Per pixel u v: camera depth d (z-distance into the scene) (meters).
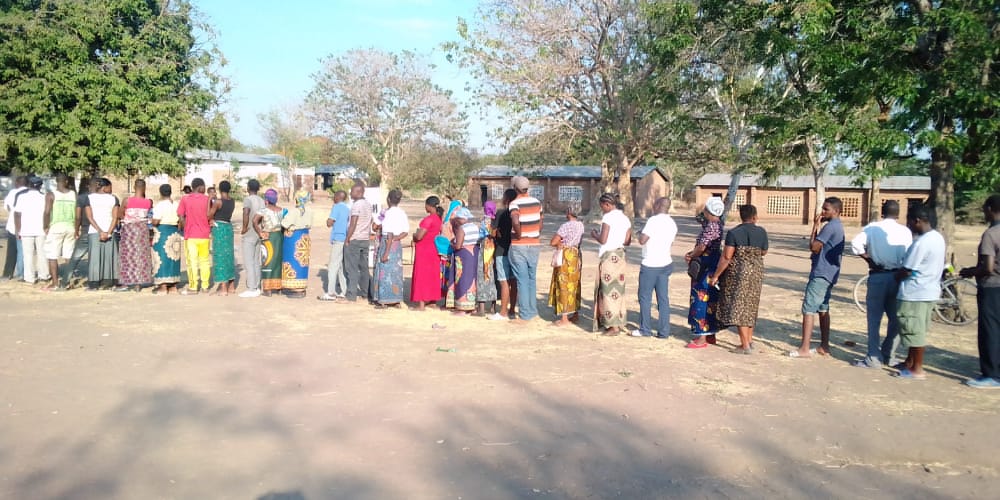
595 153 29.34
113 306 10.80
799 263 21.88
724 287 8.65
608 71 26.78
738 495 4.74
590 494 4.66
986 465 5.39
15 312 10.18
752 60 15.74
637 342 9.22
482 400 6.50
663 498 4.66
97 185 12.38
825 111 12.34
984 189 10.95
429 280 11.18
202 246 12.28
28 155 19.03
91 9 19.45
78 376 6.94
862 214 47.44
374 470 4.88
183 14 22.33
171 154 22.06
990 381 7.35
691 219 51.25
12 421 5.62
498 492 4.62
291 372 7.28
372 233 12.38
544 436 5.65
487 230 10.70
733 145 26.95
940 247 7.54
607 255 9.59
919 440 5.78
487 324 10.18
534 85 27.09
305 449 5.21
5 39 18.52
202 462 4.93
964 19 9.94
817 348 8.85
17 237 13.02
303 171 62.53
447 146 49.12
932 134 10.16
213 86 23.48
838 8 12.67
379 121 48.19
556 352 8.48
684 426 5.96
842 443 5.70
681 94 24.92
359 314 10.70
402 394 6.61
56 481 4.55
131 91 19.94
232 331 9.16
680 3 17.52
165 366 7.39
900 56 11.19
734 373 7.70
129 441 5.28
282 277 12.40
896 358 8.64
